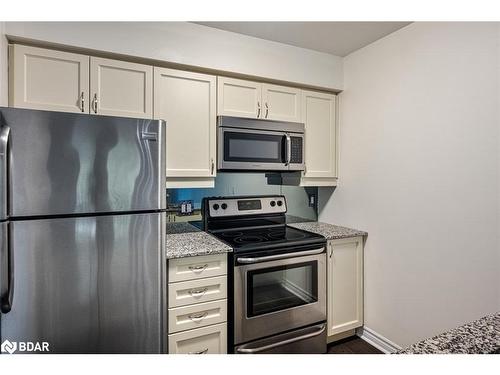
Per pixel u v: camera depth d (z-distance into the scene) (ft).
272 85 7.36
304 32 6.66
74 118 3.90
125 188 4.24
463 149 5.22
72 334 3.94
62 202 3.84
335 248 7.11
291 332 6.40
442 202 5.58
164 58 6.04
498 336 2.38
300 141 7.61
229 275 5.87
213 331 5.68
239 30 6.61
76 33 5.32
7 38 4.95
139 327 4.39
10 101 4.99
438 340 2.35
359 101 7.56
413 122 6.14
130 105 5.86
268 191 8.53
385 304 6.86
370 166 7.24
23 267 3.64
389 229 6.74
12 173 3.55
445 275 5.55
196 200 7.63
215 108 6.68
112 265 4.18
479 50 4.96
